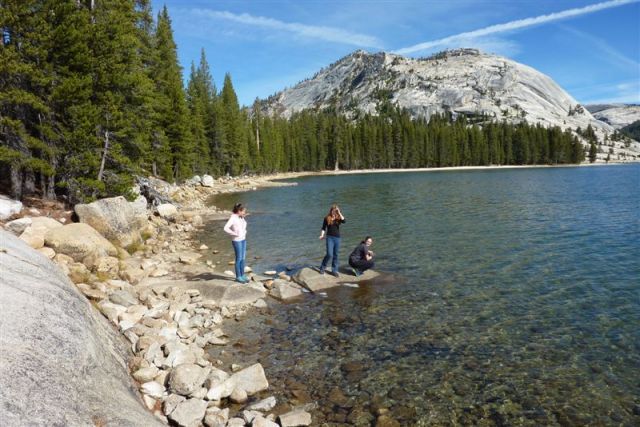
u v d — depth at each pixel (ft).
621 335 33.42
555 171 358.84
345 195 162.61
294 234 80.23
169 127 170.91
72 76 70.13
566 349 31.24
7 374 13.42
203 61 309.22
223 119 274.16
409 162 463.01
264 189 206.08
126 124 82.79
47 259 27.86
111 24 78.33
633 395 25.20
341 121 462.60
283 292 43.78
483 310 39.40
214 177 251.39
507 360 29.68
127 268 49.60
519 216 97.04
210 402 23.66
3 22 62.08
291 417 22.17
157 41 163.94
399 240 72.13
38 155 77.10
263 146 350.64
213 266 55.77
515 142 510.17
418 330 35.04
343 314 38.91
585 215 96.68
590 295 42.98
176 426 21.35
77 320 20.34
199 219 93.61
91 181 71.26
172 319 35.86
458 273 51.78
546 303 40.98
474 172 370.32
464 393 25.58
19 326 16.40
